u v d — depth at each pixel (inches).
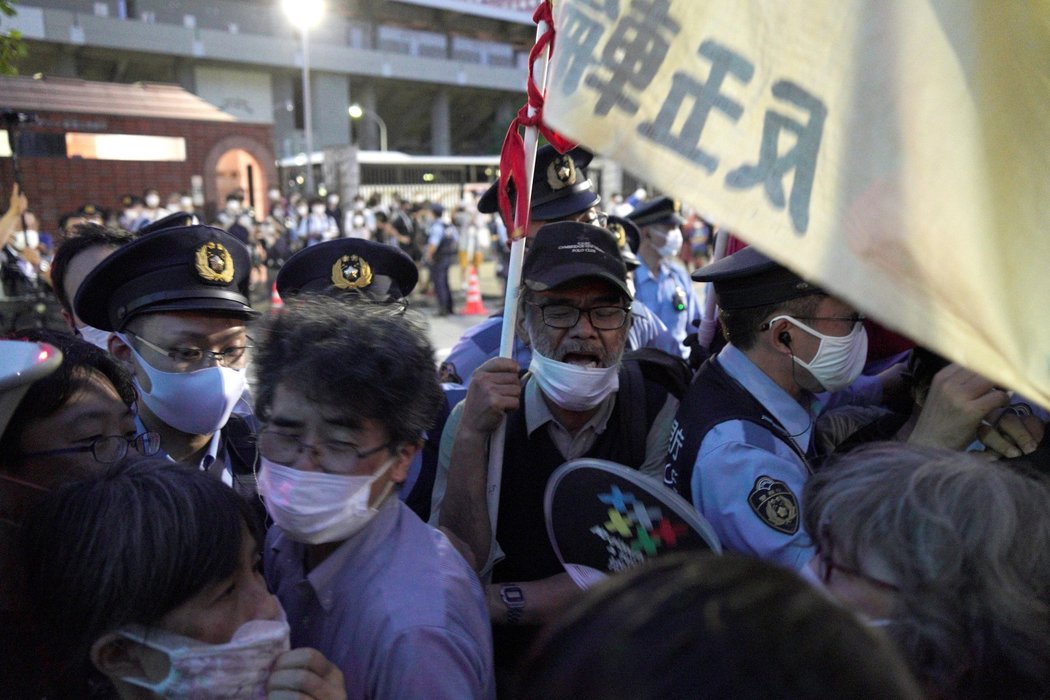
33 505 44.4
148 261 73.6
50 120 769.6
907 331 42.2
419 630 45.6
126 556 39.8
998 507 37.1
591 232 75.7
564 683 20.1
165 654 42.3
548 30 58.4
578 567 60.6
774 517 58.1
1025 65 44.2
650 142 47.9
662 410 78.4
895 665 19.8
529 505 75.4
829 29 45.7
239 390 77.1
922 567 36.8
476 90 2116.1
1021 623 35.6
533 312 75.0
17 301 335.6
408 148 2423.7
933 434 57.9
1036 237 43.6
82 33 1451.8
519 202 61.7
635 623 20.0
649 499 59.7
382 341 50.7
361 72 1833.2
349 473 49.4
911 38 44.7
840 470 42.6
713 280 66.6
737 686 18.2
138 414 78.0
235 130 892.0
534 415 76.2
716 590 20.5
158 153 842.8
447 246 536.4
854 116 44.8
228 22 1625.2
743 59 47.1
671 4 48.7
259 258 641.6
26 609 45.6
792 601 20.2
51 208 773.3
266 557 58.7
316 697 42.1
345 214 792.3
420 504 82.4
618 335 73.9
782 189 45.1
